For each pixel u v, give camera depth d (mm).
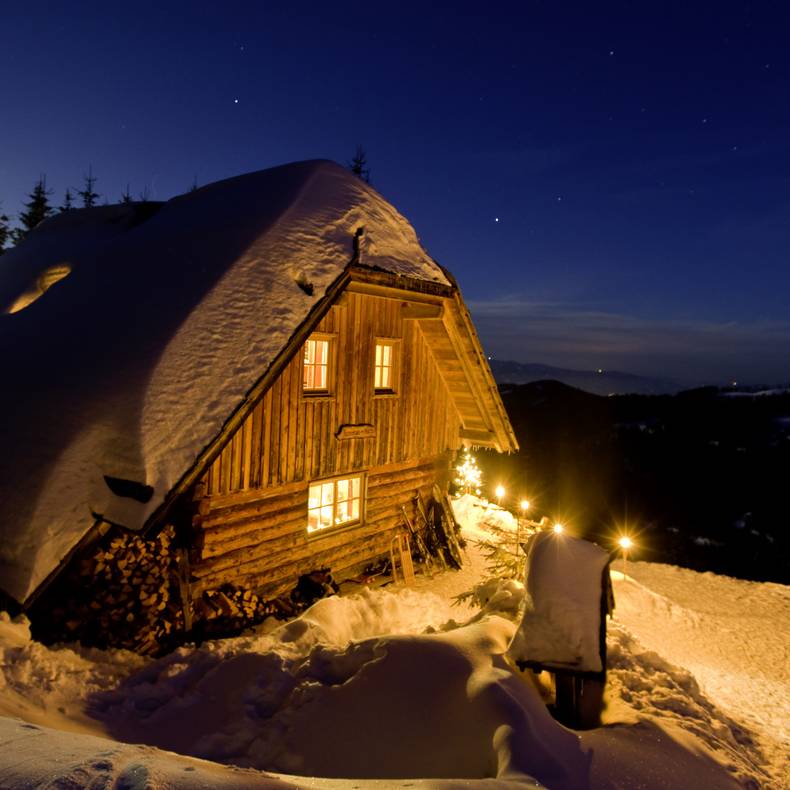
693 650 9391
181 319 7613
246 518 8602
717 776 4148
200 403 7023
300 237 9062
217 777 2721
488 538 13578
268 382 7641
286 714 4551
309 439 9516
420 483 12312
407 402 11664
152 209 12773
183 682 5492
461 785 3215
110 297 9016
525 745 3727
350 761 3982
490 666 4746
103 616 6652
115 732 4531
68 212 14250
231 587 8398
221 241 9070
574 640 4664
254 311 7977
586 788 3531
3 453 7125
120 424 6750
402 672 4715
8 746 2738
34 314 9734
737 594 12211
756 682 8336
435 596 9867
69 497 6426
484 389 12117
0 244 30547
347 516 10750
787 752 5410
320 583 9523
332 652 5273
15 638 5648
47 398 7582
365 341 10453
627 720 4699
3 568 6082
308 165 10695
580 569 4965
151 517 6145
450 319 11227
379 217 10727
